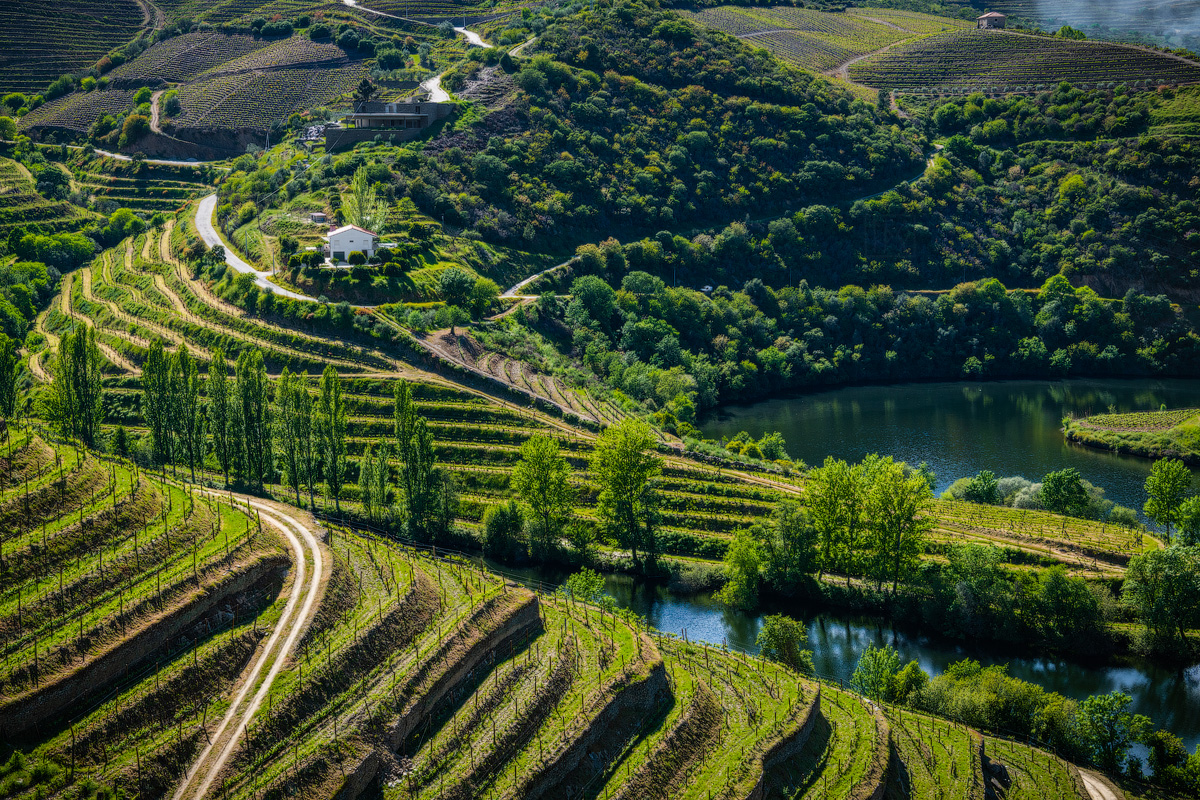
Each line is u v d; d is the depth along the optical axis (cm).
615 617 11131
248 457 15012
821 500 14250
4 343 14350
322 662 8600
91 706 7781
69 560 9038
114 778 7225
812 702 10062
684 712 9419
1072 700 11081
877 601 13838
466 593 10356
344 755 7781
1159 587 12588
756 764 8756
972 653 12912
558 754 8256
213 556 9581
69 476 9988
